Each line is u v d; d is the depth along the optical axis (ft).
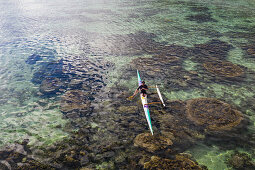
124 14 99.81
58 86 39.58
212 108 30.42
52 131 27.53
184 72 42.78
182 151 23.02
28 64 50.26
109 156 22.76
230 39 60.54
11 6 130.62
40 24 86.89
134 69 45.44
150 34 69.15
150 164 21.34
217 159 21.71
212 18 84.38
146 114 29.94
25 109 33.01
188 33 68.08
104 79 41.70
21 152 23.90
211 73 41.70
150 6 115.44
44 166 21.70
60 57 53.83
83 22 88.48
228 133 25.41
